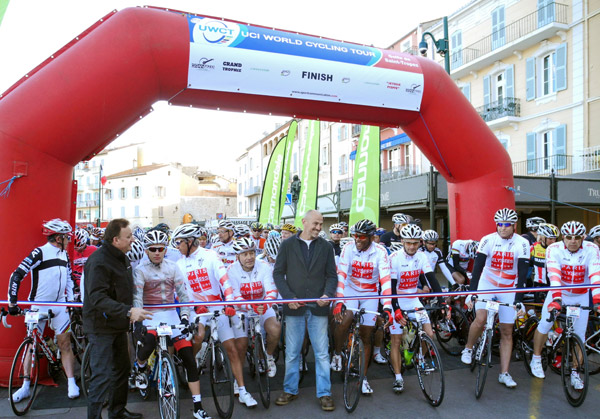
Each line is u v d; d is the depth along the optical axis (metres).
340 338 4.69
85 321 3.11
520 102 16.67
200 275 4.41
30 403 3.85
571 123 14.87
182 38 4.80
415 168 19.81
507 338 4.36
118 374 3.29
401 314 4.03
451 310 5.72
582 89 14.55
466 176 6.62
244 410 3.83
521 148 16.56
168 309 3.73
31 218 4.37
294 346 3.97
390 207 12.56
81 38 4.62
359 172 7.70
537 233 5.86
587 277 4.46
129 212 52.97
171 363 3.23
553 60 15.62
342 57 5.60
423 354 4.05
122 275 3.12
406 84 5.91
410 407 3.87
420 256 4.64
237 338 4.06
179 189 52.84
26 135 4.29
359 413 3.75
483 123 6.51
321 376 3.88
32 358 3.97
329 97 5.58
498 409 3.79
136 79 4.62
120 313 2.94
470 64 17.92
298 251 3.96
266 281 4.33
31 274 4.20
